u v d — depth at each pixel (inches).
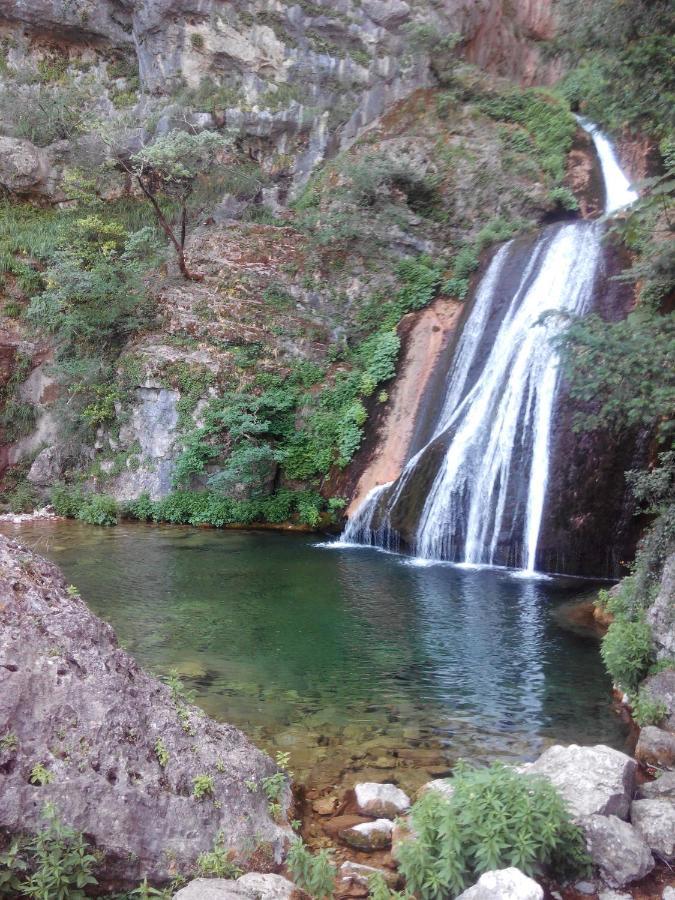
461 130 953.5
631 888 168.4
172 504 713.6
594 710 276.4
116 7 1060.5
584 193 900.6
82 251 863.1
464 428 610.2
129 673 189.3
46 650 168.2
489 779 179.0
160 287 842.2
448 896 158.2
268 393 752.3
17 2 1043.3
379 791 205.9
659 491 331.3
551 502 509.7
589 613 400.2
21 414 826.8
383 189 910.4
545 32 1077.8
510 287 684.7
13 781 149.3
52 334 855.7
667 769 227.0
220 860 163.0
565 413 524.4
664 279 367.2
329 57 995.3
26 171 991.0
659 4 313.7
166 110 979.9
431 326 769.6
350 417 732.7
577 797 185.5
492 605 418.6
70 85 1082.7
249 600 427.5
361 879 171.3
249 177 976.9
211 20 989.2
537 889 146.6
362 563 535.2
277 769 203.9
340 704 279.9
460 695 290.0
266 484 714.2
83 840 151.9
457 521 557.9
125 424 772.0
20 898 146.5
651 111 334.6
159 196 999.6
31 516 742.5
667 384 284.2
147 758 170.1
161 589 451.5
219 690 291.9
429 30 964.0
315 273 869.2
